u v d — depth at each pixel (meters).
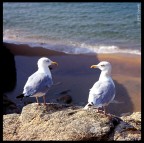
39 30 26.23
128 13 27.53
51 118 9.77
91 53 22.08
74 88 18.14
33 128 9.63
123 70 19.77
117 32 25.41
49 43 23.88
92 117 9.68
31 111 10.04
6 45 23.08
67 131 9.34
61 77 19.12
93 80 18.80
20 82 18.80
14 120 10.03
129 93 17.58
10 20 28.06
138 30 25.34
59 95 17.50
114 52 22.25
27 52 22.19
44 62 10.17
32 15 28.61
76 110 10.03
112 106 16.64
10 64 20.12
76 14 28.14
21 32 25.97
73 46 23.27
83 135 9.21
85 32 25.66
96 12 28.16
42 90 9.87
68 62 20.81
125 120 10.90
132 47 23.05
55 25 26.91
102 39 24.53
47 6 29.55
